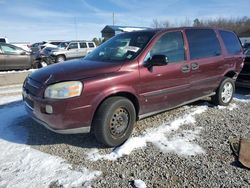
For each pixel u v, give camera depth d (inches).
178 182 127.3
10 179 126.6
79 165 139.8
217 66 225.3
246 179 129.9
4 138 170.2
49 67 173.3
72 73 152.3
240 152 154.1
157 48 179.0
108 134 154.6
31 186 122.0
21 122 197.9
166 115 213.3
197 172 135.3
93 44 885.2
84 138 171.6
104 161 144.3
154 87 174.4
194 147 160.9
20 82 407.8
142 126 189.9
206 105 243.1
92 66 161.8
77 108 144.3
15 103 251.6
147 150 156.0
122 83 157.2
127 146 157.2
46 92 146.1
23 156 147.7
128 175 132.0
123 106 158.7
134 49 175.5
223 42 238.1
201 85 212.7
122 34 205.9
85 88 145.0
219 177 131.3
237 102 263.0
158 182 127.0
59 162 142.3
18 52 536.7
